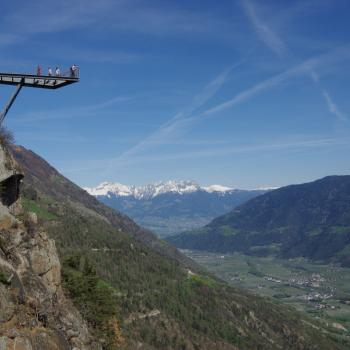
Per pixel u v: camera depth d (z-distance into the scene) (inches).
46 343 1829.5
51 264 2273.6
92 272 3275.1
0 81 2410.2
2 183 2207.2
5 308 1711.4
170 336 7662.4
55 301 2176.4
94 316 2812.5
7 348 1620.3
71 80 2469.2
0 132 2421.3
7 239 2069.4
